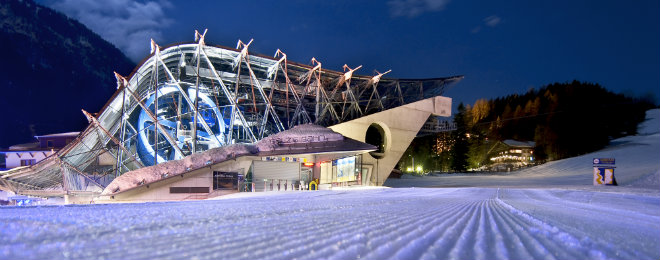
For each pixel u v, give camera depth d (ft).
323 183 133.59
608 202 38.50
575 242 9.62
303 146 127.44
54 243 7.01
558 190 79.56
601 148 355.97
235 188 116.78
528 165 340.59
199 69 160.76
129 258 5.74
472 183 195.83
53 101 586.04
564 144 369.50
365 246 8.04
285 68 163.63
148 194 107.45
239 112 156.04
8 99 527.40
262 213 15.12
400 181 224.74
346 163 128.06
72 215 12.75
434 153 376.27
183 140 158.40
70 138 218.79
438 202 28.76
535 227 12.94
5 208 17.56
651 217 20.10
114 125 153.38
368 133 192.65
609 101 408.67
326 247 7.70
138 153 167.12
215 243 7.59
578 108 393.09
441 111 169.89
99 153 145.79
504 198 42.45
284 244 7.83
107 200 104.42
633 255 8.00
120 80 141.08
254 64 169.99
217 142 153.07
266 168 122.21
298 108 168.35
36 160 213.25
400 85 186.39
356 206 21.30
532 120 450.71
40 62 588.09
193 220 11.73
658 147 297.53
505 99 536.83
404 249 7.92
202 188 112.57
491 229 12.13
